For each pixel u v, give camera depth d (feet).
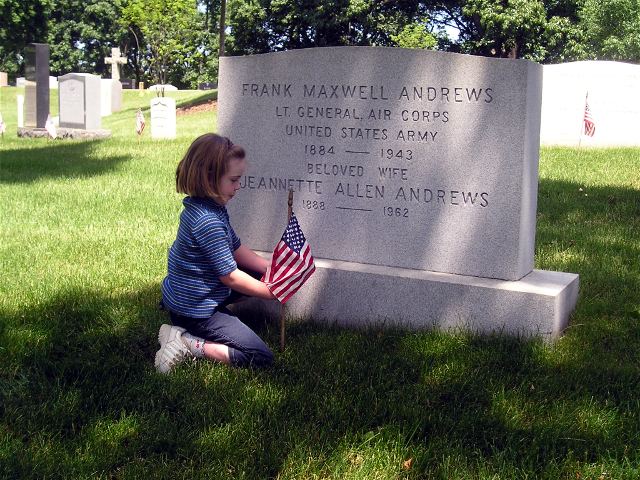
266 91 10.64
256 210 10.93
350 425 7.09
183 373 8.23
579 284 11.43
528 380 8.09
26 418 7.28
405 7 60.95
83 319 10.11
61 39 125.90
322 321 10.18
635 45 85.10
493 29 55.11
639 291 11.25
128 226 16.43
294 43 63.52
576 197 18.80
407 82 9.77
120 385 7.98
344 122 10.21
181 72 109.50
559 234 14.87
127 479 6.18
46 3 83.71
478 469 6.37
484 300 9.37
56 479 6.27
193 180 8.23
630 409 7.47
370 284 9.90
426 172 9.84
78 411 7.41
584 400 7.59
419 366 8.48
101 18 124.26
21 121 49.24
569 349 8.95
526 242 9.84
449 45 66.18
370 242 10.29
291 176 10.65
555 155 27.02
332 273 10.07
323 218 10.53
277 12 60.08
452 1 60.13
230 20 63.87
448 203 9.78
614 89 30.94
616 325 9.80
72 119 41.19
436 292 9.59
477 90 9.39
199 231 8.21
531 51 56.95
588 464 6.49
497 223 9.56
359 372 8.32
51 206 18.95
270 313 10.36
